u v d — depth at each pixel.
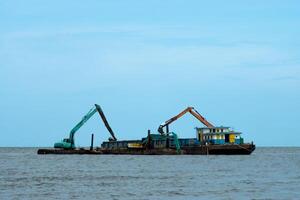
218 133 192.62
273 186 87.88
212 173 117.62
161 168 136.38
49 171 128.88
